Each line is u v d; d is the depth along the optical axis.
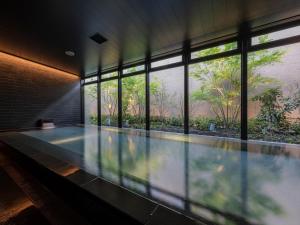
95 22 2.89
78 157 2.33
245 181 1.67
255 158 2.40
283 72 3.21
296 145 3.00
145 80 4.98
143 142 3.60
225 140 3.49
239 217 1.09
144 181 1.61
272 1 2.37
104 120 6.43
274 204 1.26
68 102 6.50
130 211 0.98
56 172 1.62
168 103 4.83
